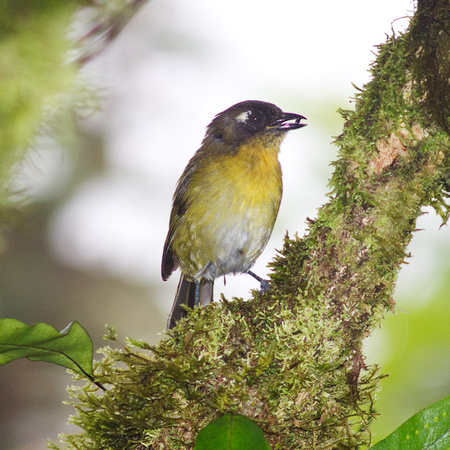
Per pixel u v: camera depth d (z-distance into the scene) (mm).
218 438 3359
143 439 3910
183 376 3898
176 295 4059
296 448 3906
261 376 3906
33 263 4266
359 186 3918
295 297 3916
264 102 4039
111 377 3906
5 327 3482
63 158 3219
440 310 3998
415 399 3973
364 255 3916
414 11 3924
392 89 3920
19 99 3135
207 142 4043
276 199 4035
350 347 3912
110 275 4332
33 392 4211
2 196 3188
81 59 3180
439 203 3918
